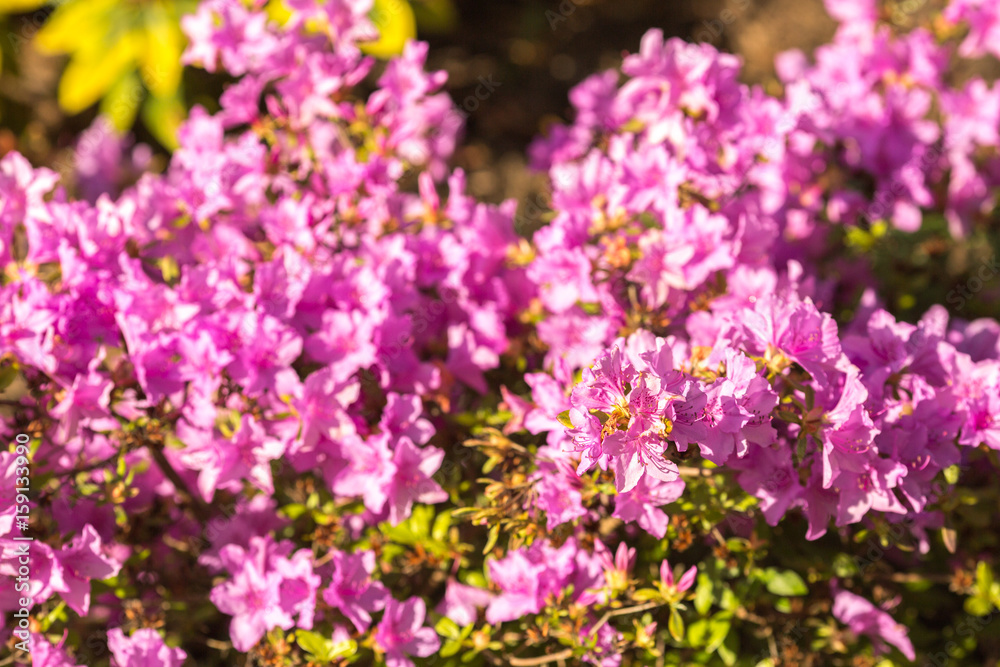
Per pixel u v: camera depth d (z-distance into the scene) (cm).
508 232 169
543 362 168
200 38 173
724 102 166
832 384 147
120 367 157
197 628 166
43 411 157
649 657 156
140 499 165
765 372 146
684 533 156
